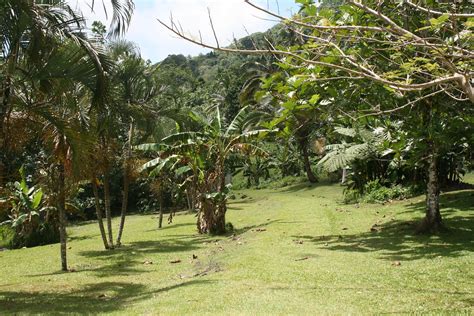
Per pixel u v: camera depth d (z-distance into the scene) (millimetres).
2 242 20031
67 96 9742
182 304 7023
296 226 15680
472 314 5703
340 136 15531
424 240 11219
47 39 8664
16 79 8781
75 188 14273
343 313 6012
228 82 46812
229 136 16938
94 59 8773
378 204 19062
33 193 20031
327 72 6934
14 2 8000
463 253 9484
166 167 17344
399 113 10336
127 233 20219
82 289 9414
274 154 39250
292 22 4574
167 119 18688
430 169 12055
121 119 14734
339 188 30375
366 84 7574
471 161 17188
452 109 10500
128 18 8898
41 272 12195
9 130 9133
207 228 17344
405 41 4961
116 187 33125
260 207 25312
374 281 7836
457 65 5062
